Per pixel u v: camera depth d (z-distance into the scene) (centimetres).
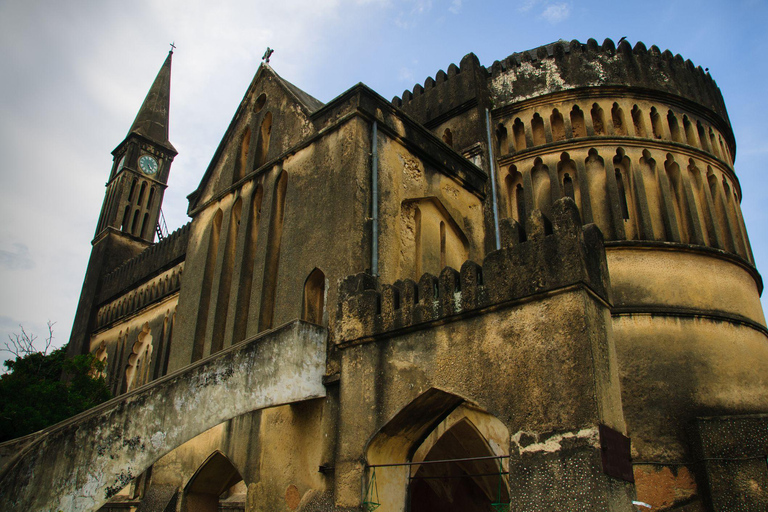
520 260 976
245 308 1648
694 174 1956
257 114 1925
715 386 1593
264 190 1719
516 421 898
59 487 977
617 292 1720
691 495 1411
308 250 1451
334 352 1261
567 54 2092
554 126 2047
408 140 1590
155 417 1089
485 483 1766
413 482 1856
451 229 1706
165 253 3119
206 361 1155
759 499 1248
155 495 1609
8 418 1839
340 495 1096
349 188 1401
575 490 797
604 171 1903
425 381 1048
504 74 2180
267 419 1377
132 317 3231
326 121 1577
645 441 1515
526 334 934
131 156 4209
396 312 1145
